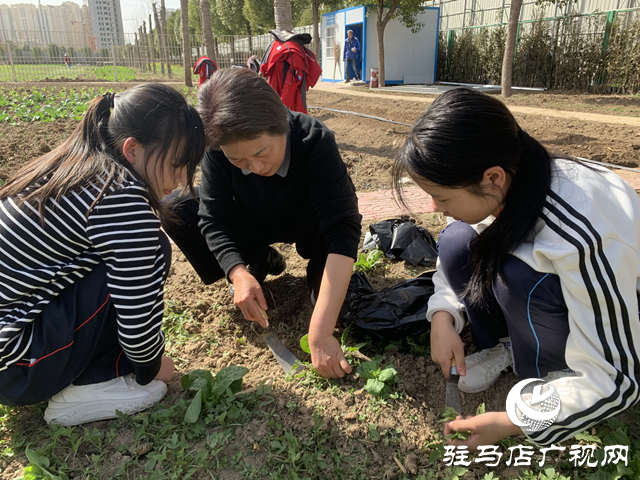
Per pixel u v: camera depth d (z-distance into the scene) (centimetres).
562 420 146
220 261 226
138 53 2484
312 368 215
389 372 202
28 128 830
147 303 163
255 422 188
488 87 1544
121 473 167
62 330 164
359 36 1989
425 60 1838
